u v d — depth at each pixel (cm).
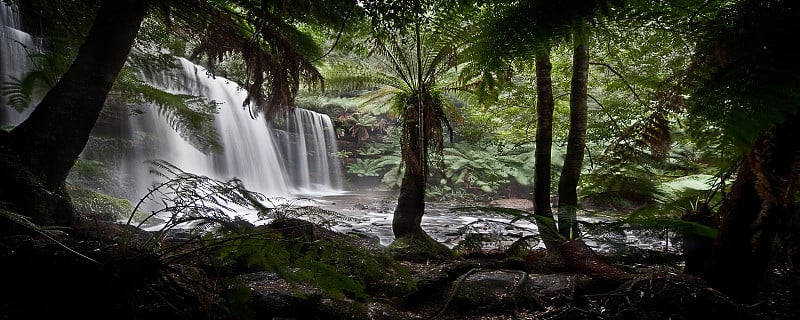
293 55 289
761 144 137
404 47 401
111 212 509
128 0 251
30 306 134
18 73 549
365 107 535
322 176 1620
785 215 165
